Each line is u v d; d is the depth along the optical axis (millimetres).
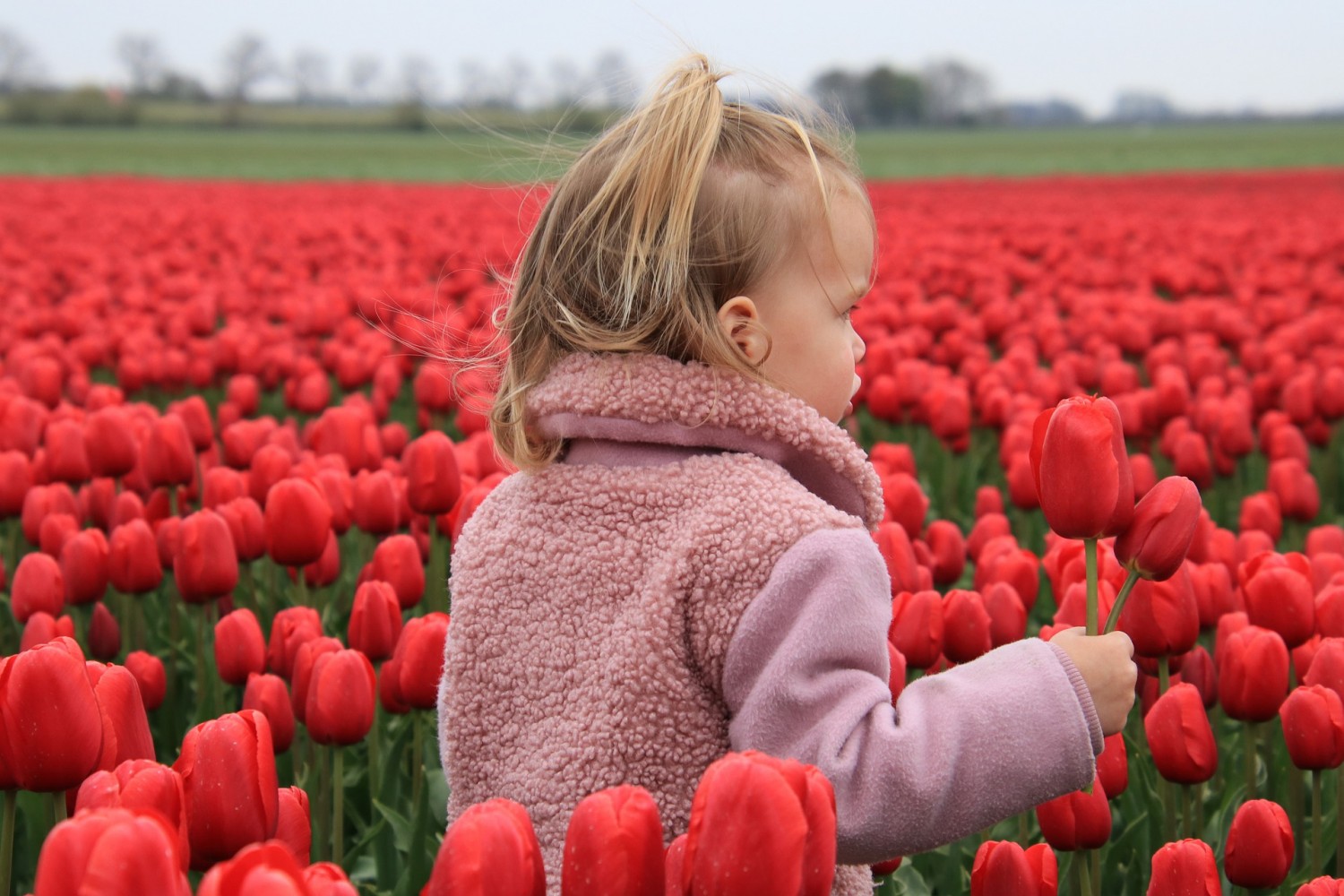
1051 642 1618
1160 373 6078
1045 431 1674
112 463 4090
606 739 1591
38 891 1090
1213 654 3262
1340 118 148000
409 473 3404
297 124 88312
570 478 1721
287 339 7605
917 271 11812
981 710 1512
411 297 10023
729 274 1700
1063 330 8562
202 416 4793
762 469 1647
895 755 1467
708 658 1577
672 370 1683
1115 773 2311
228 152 53781
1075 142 70312
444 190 27016
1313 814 2391
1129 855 2742
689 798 1583
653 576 1609
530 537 1729
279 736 2570
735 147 1735
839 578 1535
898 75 122688
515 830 1265
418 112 87312
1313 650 2795
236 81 106750
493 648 1723
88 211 19594
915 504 3730
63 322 8203
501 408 1877
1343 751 2342
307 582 3623
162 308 8867
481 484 3520
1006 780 1502
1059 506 1662
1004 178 36062
